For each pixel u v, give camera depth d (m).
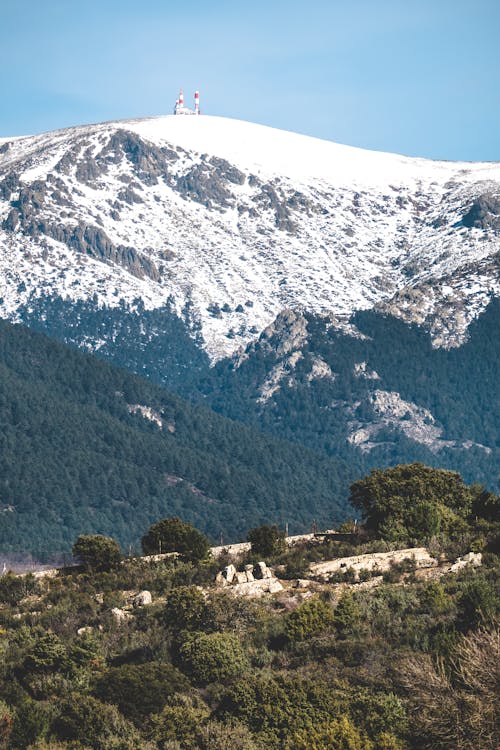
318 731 97.62
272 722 103.31
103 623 139.12
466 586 135.12
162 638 129.75
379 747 93.44
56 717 108.31
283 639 127.50
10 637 136.12
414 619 127.38
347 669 114.38
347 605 130.00
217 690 114.50
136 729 106.81
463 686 84.38
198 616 133.12
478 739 81.56
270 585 147.00
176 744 101.50
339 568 151.75
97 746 104.31
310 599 137.25
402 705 100.31
